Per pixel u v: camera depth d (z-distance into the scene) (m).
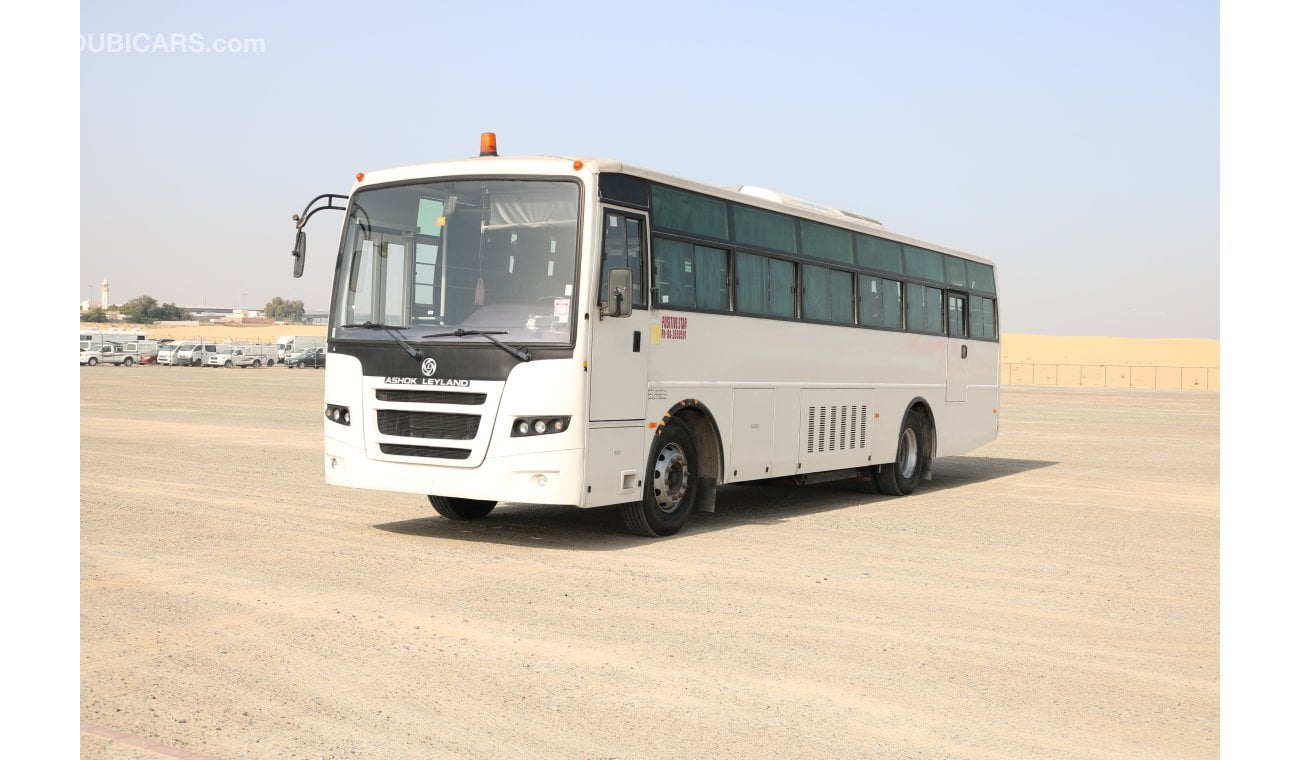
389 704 6.41
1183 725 6.43
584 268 11.18
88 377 66.38
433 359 11.49
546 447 11.08
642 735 6.02
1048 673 7.41
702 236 13.09
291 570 10.07
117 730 5.86
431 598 9.09
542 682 6.91
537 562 10.81
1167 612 9.31
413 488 11.65
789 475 14.89
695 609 8.95
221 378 68.88
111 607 8.50
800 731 6.15
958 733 6.20
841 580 10.31
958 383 19.88
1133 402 57.84
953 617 8.95
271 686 6.68
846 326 16.27
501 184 11.62
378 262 12.18
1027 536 13.37
